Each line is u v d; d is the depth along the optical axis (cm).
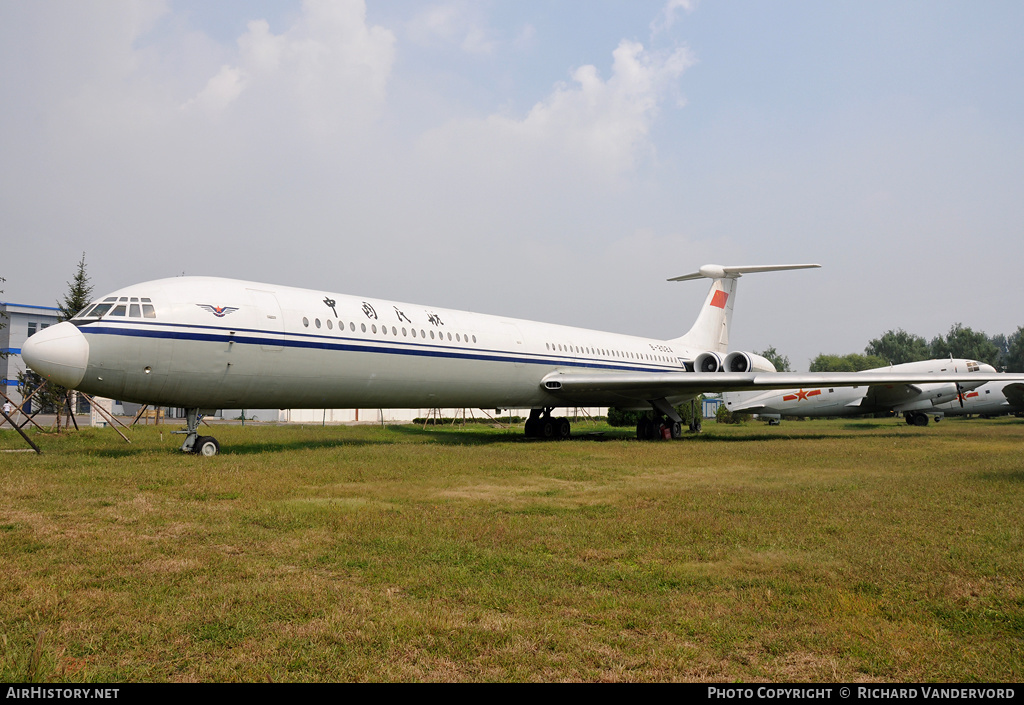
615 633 437
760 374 2141
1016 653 406
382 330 1759
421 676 372
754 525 732
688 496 927
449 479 1096
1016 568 570
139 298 1392
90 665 377
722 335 3369
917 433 2681
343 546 634
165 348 1382
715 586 532
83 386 1351
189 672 372
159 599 484
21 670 364
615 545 652
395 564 579
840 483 1059
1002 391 3775
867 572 564
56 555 587
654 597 506
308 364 1589
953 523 744
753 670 384
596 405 2516
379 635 422
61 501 826
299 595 494
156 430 2567
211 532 677
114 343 1335
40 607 457
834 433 2725
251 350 1490
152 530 686
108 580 524
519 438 2467
